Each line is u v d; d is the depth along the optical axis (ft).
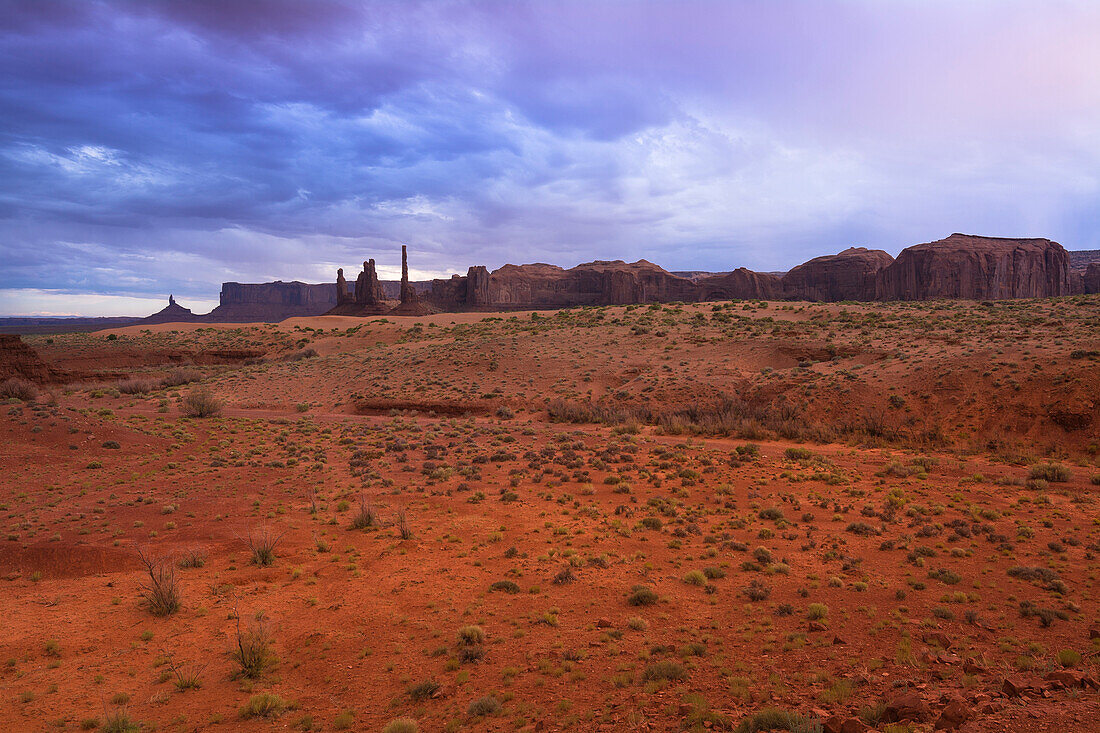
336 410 184.14
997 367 122.62
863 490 76.59
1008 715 20.36
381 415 175.73
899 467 87.40
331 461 102.53
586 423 148.05
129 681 32.58
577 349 212.02
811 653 32.09
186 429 128.67
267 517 67.46
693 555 52.21
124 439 108.68
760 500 71.92
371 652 35.24
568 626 38.04
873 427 119.24
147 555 54.19
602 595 43.32
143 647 36.86
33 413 110.93
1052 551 50.88
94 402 182.91
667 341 208.85
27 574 51.21
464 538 58.54
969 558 49.60
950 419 113.80
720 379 160.45
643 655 32.81
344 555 54.13
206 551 55.42
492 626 38.55
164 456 103.86
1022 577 44.39
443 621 39.55
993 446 101.76
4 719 28.32
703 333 213.25
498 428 138.00
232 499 75.97
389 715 27.84
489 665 32.81
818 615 37.73
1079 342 128.26
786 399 138.82
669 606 40.88
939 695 24.17
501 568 49.96
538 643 35.55
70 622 40.68
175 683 32.01
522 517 65.57
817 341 176.96
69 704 29.89
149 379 227.61
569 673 31.04
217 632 38.93
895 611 38.40
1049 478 79.51
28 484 82.07
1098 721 19.22
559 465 95.09
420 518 65.87
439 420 159.43
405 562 51.85
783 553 52.21
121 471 91.91
